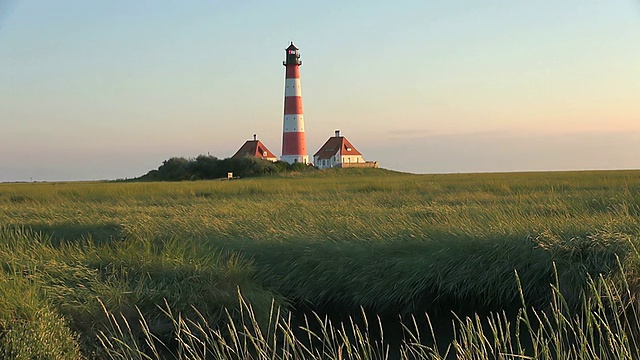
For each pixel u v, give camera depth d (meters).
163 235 16.62
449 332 12.20
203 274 12.66
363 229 15.69
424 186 32.44
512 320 11.88
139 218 19.39
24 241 15.20
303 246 14.38
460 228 14.66
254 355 10.97
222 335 11.31
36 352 9.38
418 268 12.94
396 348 11.74
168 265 13.11
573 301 11.38
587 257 11.84
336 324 12.62
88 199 29.78
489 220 15.73
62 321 10.23
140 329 11.02
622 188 24.66
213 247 15.16
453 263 12.84
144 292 11.75
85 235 17.33
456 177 48.09
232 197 29.33
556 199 20.22
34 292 10.59
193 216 19.73
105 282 12.11
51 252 13.96
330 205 22.77
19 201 30.03
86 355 10.05
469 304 12.48
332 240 14.79
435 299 12.61
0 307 10.00
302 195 29.30
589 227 13.27
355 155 102.88
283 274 13.73
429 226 15.49
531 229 13.59
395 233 15.02
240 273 12.89
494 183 31.64
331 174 69.56
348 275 13.26
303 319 12.70
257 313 11.84
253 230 16.77
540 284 12.09
